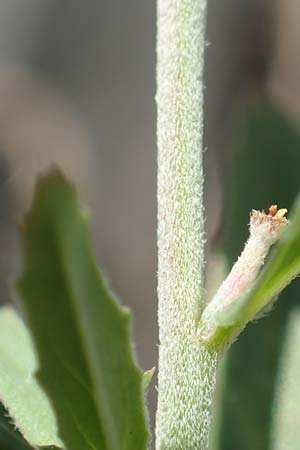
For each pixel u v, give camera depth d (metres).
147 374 0.11
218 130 0.33
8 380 0.12
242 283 0.10
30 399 0.12
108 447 0.10
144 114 0.35
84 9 0.35
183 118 0.11
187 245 0.11
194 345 0.10
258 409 0.13
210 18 0.33
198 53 0.11
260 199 0.13
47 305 0.09
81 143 0.36
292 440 0.12
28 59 0.37
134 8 0.35
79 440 0.10
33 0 0.35
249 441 0.12
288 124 0.14
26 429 0.12
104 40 0.35
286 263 0.10
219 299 0.10
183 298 0.10
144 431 0.10
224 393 0.13
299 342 0.13
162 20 0.11
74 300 0.09
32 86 0.37
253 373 0.13
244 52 0.33
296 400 0.13
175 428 0.10
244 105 0.14
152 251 0.34
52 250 0.08
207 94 0.33
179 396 0.10
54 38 0.36
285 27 0.33
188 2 0.11
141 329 0.33
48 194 0.08
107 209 0.35
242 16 0.33
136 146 0.35
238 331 0.10
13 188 0.33
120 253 0.34
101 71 0.36
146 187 0.35
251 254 0.10
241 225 0.13
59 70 0.36
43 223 0.08
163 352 0.11
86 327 0.09
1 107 0.36
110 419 0.10
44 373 0.09
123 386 0.09
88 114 0.36
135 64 0.35
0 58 0.37
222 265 0.13
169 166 0.11
